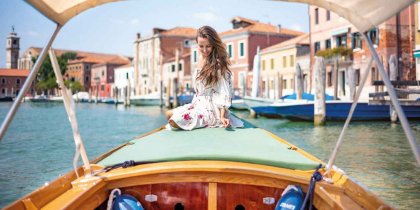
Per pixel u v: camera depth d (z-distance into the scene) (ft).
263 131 13.12
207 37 13.24
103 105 178.40
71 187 8.06
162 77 202.28
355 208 7.14
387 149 34.42
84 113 106.73
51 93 308.60
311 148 35.63
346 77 99.91
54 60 8.00
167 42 205.77
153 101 145.28
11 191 20.89
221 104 13.32
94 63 309.01
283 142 12.22
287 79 128.16
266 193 8.40
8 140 43.68
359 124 56.95
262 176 8.29
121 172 8.36
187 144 10.34
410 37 87.51
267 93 111.24
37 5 6.36
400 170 25.52
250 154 9.07
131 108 137.90
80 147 8.68
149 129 58.75
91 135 49.80
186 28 219.41
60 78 8.31
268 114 73.82
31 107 161.89
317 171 8.62
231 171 8.22
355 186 7.76
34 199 6.82
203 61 13.71
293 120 65.92
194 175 8.34
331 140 40.98
